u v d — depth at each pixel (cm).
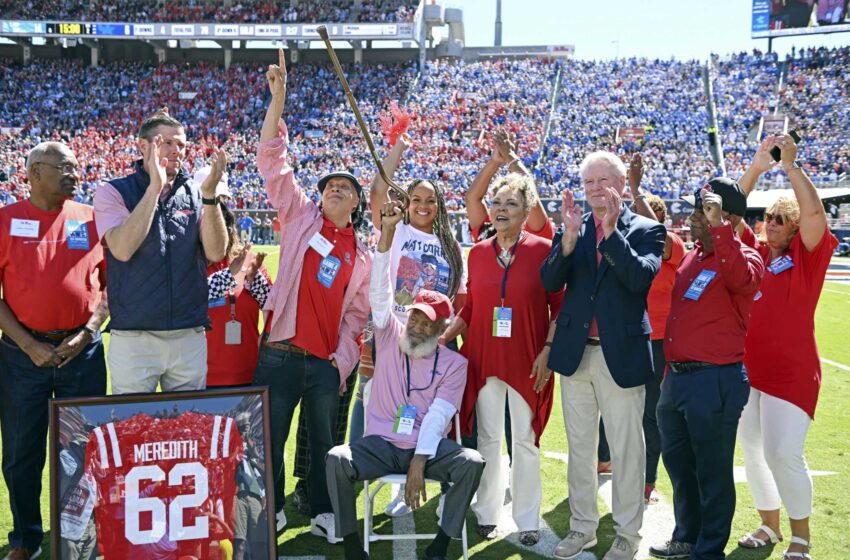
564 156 3903
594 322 438
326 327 458
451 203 3344
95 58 4838
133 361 393
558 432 691
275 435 454
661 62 4672
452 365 450
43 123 4306
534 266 469
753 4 4547
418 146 3962
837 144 3794
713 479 405
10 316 405
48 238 409
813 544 449
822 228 422
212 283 482
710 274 414
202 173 501
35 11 4747
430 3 5012
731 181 415
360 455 421
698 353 408
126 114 4425
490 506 472
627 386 423
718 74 4525
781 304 433
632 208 560
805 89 4284
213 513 371
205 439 375
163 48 4881
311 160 3919
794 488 426
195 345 410
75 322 414
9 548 423
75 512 356
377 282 451
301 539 462
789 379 429
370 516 460
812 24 4428
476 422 512
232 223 505
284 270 455
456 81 4638
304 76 4703
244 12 4888
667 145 3984
